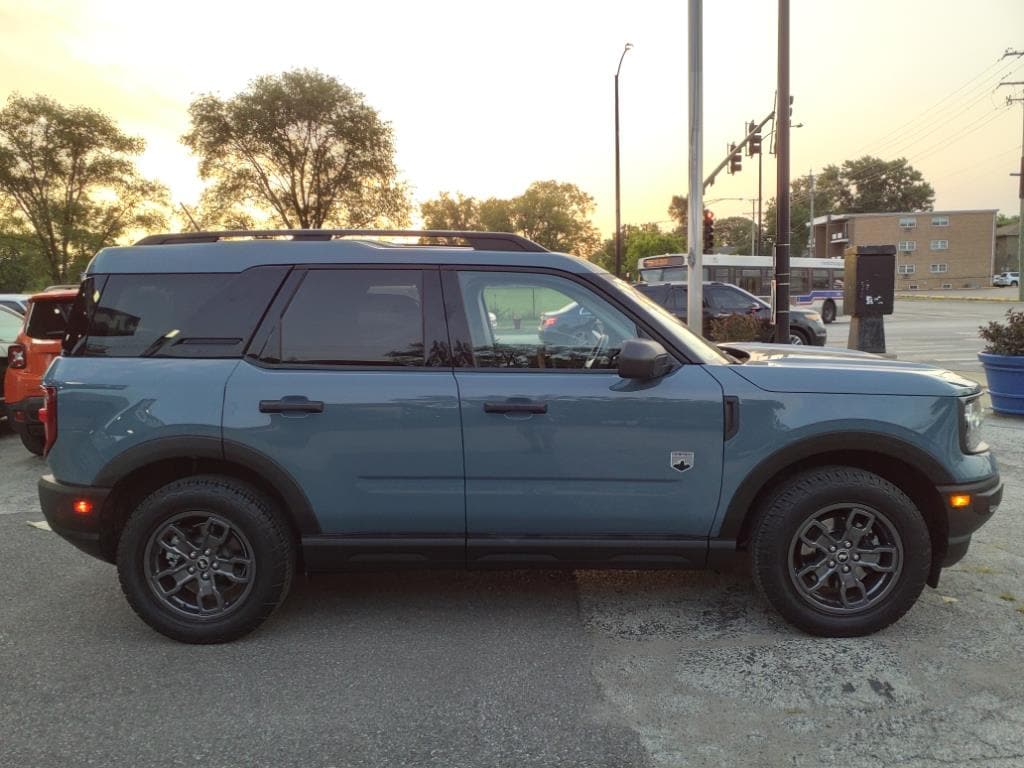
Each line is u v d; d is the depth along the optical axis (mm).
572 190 75688
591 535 3461
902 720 2820
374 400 3379
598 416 3365
